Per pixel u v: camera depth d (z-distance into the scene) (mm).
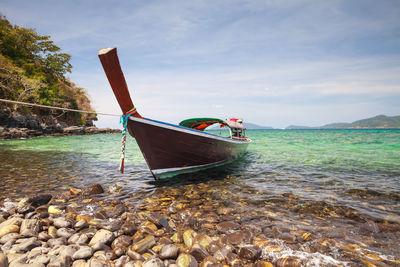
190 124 12102
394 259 2998
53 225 4191
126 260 3000
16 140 34500
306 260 2959
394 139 32375
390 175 8320
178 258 2955
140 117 6711
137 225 4121
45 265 2836
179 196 6078
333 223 4215
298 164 10914
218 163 10422
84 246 3270
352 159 12367
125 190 6746
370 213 4684
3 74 42469
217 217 4445
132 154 16078
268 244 3346
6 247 3232
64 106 55812
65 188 7047
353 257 3031
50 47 64375
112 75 5625
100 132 64438
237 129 13836
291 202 5430
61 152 17391
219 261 2992
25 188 7012
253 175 8602
